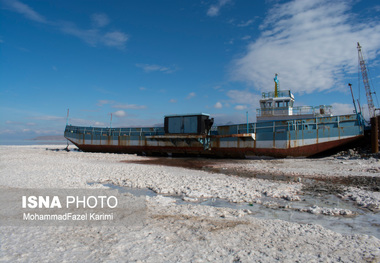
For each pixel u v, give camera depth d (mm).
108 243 6551
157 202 11195
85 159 33219
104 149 46188
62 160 30719
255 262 5574
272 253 6051
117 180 16922
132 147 42969
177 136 36625
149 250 6129
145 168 23047
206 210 9906
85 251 6047
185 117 36719
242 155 34688
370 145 29953
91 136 47531
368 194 12898
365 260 5742
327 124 31188
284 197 12602
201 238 6957
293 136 31406
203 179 17062
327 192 13875
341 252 6164
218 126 37469
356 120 30125
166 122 38125
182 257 5762
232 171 22109
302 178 18406
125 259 5629
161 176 18328
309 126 31906
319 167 23812
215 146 36156
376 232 8008
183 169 23094
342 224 8773
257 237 7098
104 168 22719
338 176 18969
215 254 5953
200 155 38031
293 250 6254
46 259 5613
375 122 27422
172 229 7664
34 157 34062
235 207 10891
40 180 16359
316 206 10734
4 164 26047
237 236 7145
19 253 5922
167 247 6324
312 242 6801
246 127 34781
